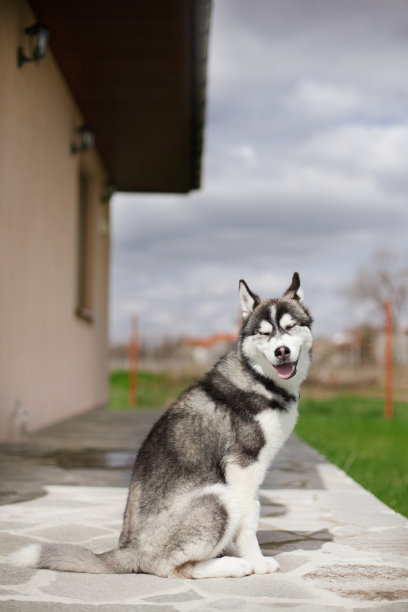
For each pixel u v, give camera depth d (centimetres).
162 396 2097
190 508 312
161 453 326
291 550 365
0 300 726
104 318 1505
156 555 310
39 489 520
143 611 271
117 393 2175
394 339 2325
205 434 331
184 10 821
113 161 1415
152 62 966
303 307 391
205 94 1048
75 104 1120
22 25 798
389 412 1585
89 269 1320
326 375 2188
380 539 389
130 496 327
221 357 377
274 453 343
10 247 762
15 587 297
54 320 988
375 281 4056
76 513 442
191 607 276
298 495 517
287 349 339
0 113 721
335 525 422
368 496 513
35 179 871
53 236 974
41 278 906
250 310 384
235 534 331
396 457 871
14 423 778
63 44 920
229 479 331
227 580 311
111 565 309
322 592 296
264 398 342
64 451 724
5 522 417
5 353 748
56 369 1008
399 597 290
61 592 292
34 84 861
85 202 1321
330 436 1110
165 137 1266
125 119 1183
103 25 869
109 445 777
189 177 1538
